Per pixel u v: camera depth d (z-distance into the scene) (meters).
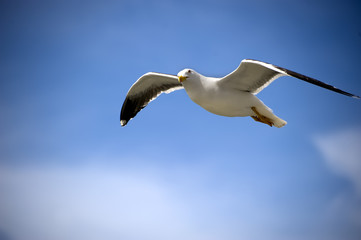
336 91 11.61
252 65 12.29
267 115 13.50
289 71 11.69
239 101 13.16
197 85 13.07
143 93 16.42
